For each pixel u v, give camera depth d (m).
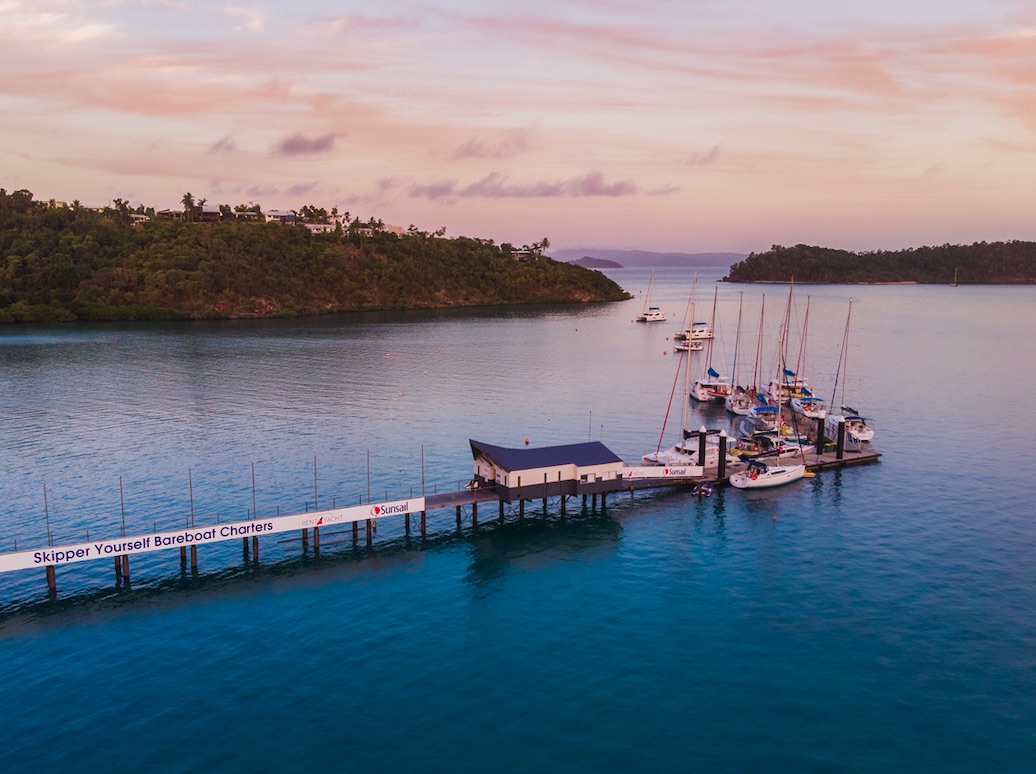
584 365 197.12
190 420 131.75
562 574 74.44
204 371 181.75
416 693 54.47
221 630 63.22
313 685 55.41
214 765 46.88
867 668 57.62
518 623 64.69
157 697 53.84
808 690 54.88
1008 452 115.12
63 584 71.44
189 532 73.38
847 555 78.25
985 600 68.25
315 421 132.00
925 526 85.75
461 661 58.69
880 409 145.00
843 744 49.06
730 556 78.38
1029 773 46.44
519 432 126.69
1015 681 55.88
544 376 179.38
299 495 94.50
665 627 63.97
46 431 123.56
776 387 154.50
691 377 180.12
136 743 48.84
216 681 55.84
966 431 128.12
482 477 92.38
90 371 180.62
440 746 48.75
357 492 95.88
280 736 49.62
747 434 122.00
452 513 91.56
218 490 95.81
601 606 67.81
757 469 100.62
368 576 73.88
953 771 46.66
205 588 71.00
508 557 78.56
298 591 70.50
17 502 91.12
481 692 54.66
